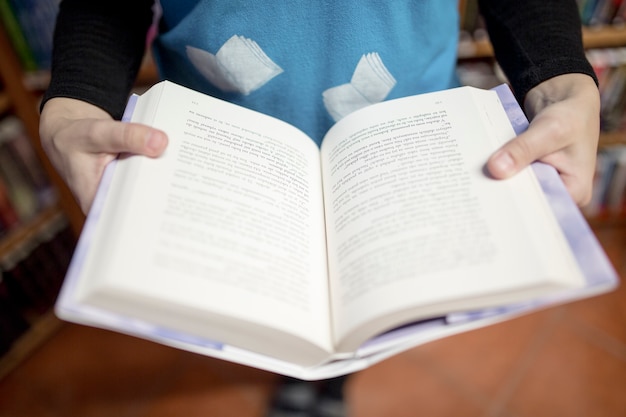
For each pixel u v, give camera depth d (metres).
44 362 1.20
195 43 0.53
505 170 0.44
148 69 1.02
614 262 1.29
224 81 0.55
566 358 1.14
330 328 0.44
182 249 0.41
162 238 0.41
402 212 0.45
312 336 0.43
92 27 0.55
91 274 0.38
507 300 0.40
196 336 0.41
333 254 0.47
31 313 1.19
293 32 0.50
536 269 0.39
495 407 1.09
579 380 1.11
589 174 0.48
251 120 0.53
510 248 0.41
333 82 0.55
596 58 1.06
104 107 0.53
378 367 1.15
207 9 0.49
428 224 0.44
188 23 0.52
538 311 1.21
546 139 0.45
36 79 1.00
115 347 1.21
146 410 1.12
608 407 1.07
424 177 0.47
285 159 0.52
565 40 0.53
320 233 0.49
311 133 0.61
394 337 0.44
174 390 1.15
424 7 0.51
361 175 0.50
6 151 1.02
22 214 1.10
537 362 1.14
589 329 1.18
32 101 1.02
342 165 0.52
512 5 0.56
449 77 0.61
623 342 1.16
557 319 1.19
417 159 0.48
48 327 1.21
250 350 0.44
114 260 0.38
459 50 1.03
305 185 0.51
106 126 0.45
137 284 0.38
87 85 0.53
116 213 0.41
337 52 0.52
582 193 0.48
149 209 0.42
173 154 0.46
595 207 1.31
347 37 0.51
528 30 0.55
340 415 1.07
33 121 1.03
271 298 0.42
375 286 0.42
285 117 0.59
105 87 0.54
